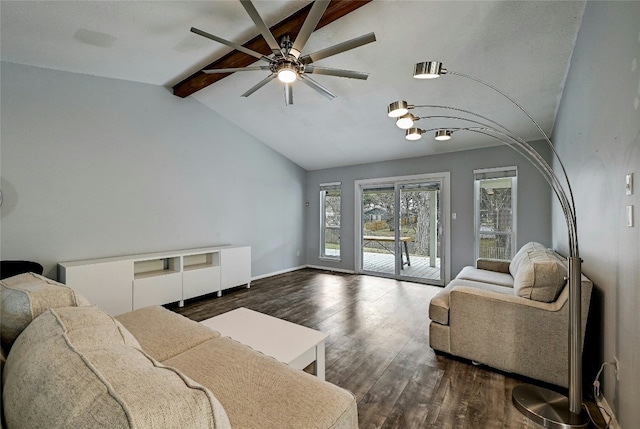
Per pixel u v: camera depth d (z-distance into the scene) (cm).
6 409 65
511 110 355
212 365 124
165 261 401
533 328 202
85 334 83
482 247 465
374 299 407
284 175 597
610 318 169
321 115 432
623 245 152
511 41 258
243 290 456
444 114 381
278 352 160
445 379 210
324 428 92
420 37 266
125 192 362
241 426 89
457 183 482
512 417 171
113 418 48
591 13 203
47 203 304
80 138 325
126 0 210
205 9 230
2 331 102
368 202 593
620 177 155
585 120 221
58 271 308
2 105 278
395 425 164
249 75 358
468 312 227
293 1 233
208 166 454
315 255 646
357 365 229
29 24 227
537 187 416
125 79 358
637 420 135
